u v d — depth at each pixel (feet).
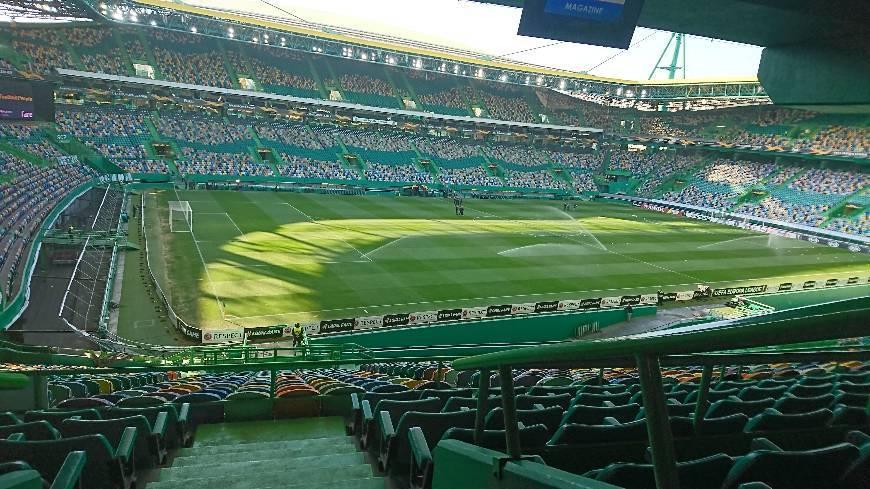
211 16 230.27
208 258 127.54
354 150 273.33
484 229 186.19
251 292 107.14
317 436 26.63
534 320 100.73
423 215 205.46
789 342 5.39
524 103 325.01
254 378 47.03
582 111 333.62
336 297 107.65
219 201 201.26
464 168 288.92
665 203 276.41
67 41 228.84
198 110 256.32
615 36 26.86
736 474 9.88
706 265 156.35
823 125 257.14
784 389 22.09
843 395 18.88
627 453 13.91
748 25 29.66
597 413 17.19
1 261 94.38
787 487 9.91
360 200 231.50
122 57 237.45
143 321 92.32
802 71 31.76
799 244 197.98
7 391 27.09
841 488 10.03
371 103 281.54
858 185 231.50
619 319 109.81
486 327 96.89
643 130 325.21
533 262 144.77
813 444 14.79
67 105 225.56
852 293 125.59
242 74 261.65
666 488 6.75
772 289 132.67
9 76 171.73
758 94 274.77
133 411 22.35
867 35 28.25
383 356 78.43
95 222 147.84
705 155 302.86
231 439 26.18
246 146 249.55
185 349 73.67
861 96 28.58
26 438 16.44
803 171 256.93
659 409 6.89
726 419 14.87
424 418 17.80
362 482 17.21
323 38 254.06
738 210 251.19
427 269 130.52
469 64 285.84
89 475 15.31
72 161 188.44
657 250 172.04
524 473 9.22
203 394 29.14
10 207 123.24
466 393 26.35
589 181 311.47
